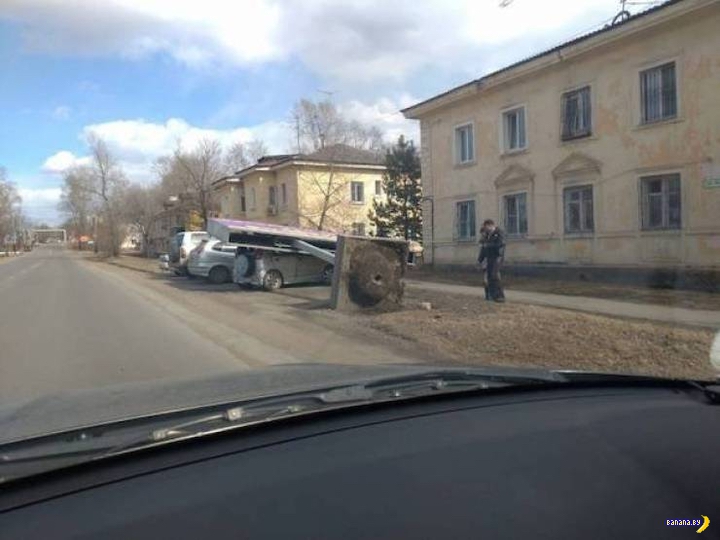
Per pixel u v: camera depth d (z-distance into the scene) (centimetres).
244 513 142
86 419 189
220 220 1988
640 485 172
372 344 971
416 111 2628
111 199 7231
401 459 172
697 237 1627
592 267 1916
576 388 247
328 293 1816
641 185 1769
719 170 1569
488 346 900
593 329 963
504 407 220
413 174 3372
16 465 147
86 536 129
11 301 1781
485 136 2331
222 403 207
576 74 1947
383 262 1343
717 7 1538
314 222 3756
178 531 133
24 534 127
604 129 1862
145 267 3975
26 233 14675
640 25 1695
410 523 145
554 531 150
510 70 2131
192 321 1265
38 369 809
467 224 2462
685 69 1634
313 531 139
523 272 2166
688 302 1323
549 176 2062
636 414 217
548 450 184
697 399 239
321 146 3850
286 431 187
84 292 2042
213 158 5069
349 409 205
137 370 797
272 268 1972
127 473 153
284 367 307
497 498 159
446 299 1478
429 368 282
